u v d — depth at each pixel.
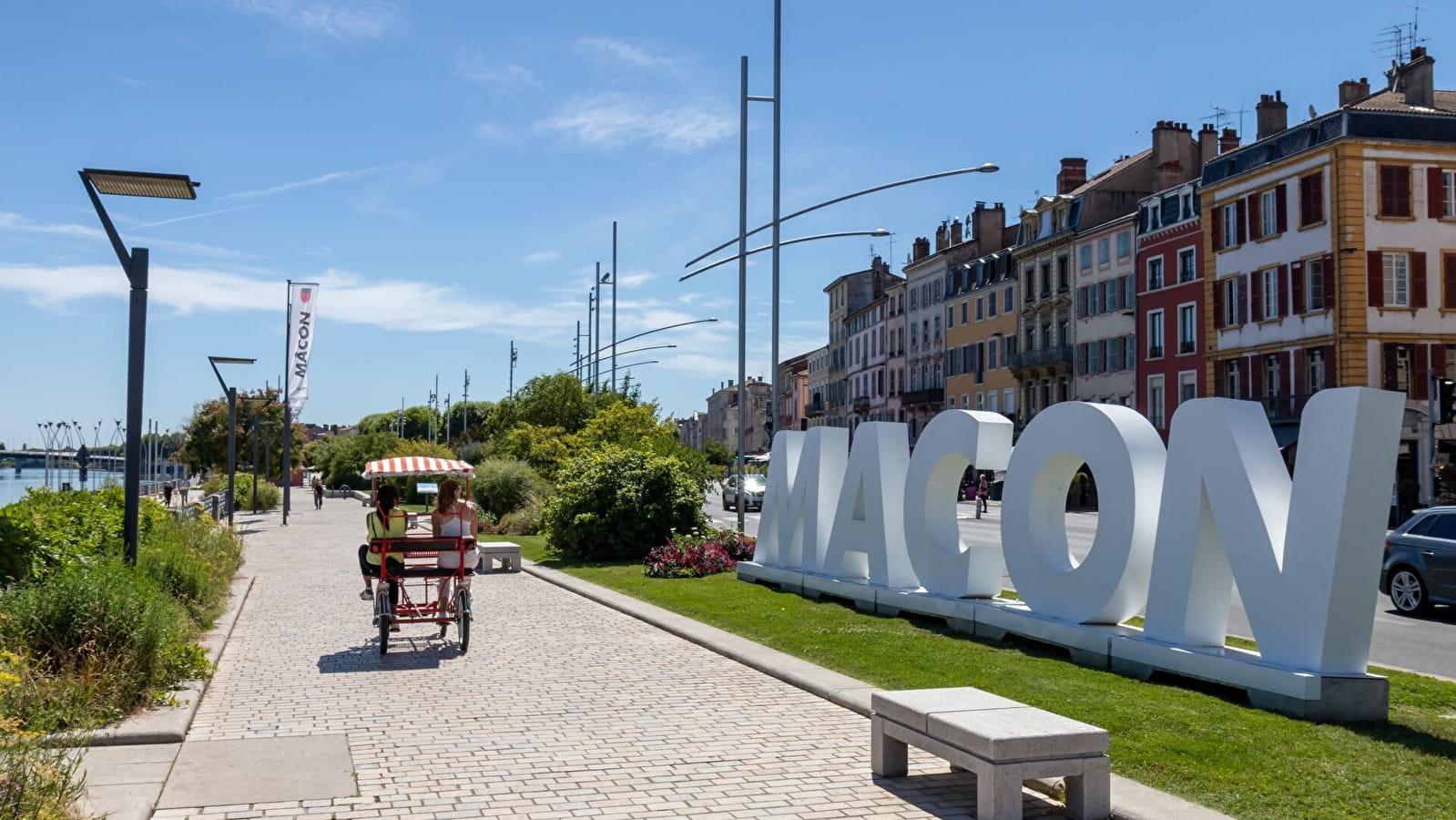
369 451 85.12
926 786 7.13
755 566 18.88
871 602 15.02
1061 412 12.01
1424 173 43.69
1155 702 8.98
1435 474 31.50
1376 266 43.38
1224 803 6.44
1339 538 8.74
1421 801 6.40
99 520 15.09
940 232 85.94
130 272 13.30
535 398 50.31
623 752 8.03
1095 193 63.78
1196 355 53.31
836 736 8.48
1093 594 11.35
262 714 9.36
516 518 34.88
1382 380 43.28
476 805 6.77
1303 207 45.69
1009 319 72.81
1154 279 56.91
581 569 22.23
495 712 9.42
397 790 7.09
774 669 10.96
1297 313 46.03
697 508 24.97
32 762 5.96
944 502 14.34
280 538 34.41
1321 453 9.05
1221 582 10.23
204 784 7.21
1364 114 43.69
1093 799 6.38
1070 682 9.91
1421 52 46.16
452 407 146.25
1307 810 6.28
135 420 13.38
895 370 92.25
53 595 9.48
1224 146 59.53
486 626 14.81
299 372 44.91
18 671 8.23
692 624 14.23
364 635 14.04
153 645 9.66
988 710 6.94
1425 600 16.64
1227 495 9.78
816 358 117.25
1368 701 8.49
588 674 11.17
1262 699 8.91
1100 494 11.46
